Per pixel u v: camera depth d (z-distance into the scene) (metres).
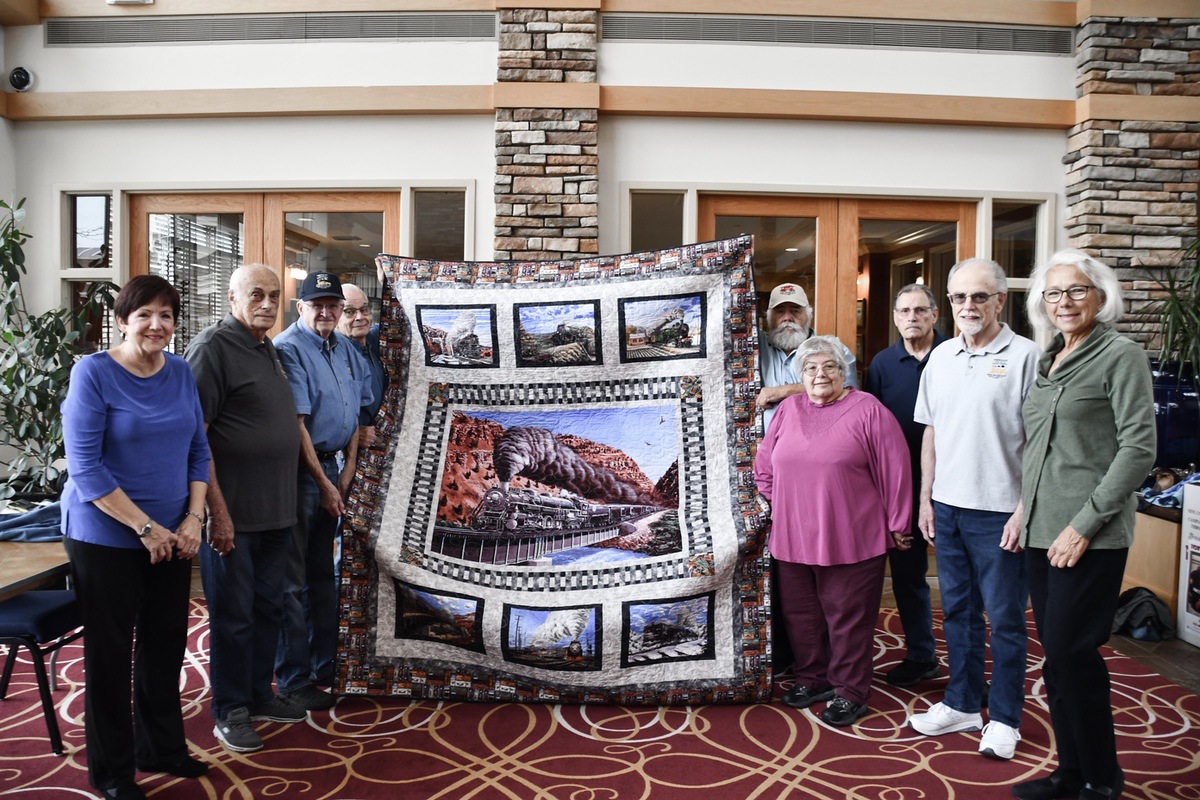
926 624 2.96
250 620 2.46
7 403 4.17
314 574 2.88
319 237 4.57
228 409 2.40
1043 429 2.11
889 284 4.63
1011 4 4.49
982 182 4.59
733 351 2.92
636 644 2.75
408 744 2.45
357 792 2.16
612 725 2.60
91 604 2.03
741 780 2.25
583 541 2.85
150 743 2.22
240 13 4.40
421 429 2.94
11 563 2.29
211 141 4.50
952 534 2.53
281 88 4.38
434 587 2.76
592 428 2.94
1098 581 1.98
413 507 2.84
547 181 4.32
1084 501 2.03
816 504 2.64
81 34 4.46
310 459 2.72
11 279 4.16
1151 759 2.38
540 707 2.73
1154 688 2.96
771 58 4.43
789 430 2.75
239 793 2.15
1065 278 2.05
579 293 3.01
